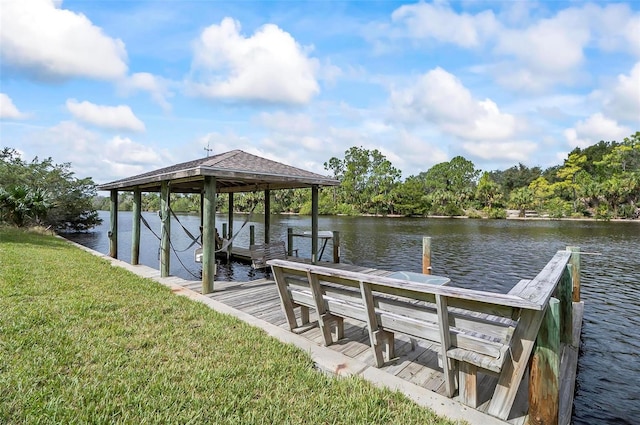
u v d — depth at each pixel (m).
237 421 2.01
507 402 2.12
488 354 2.19
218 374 2.56
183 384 2.40
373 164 64.75
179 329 3.52
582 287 8.84
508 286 9.38
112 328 3.44
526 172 73.00
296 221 36.59
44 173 21.06
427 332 2.51
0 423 1.87
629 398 3.44
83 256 8.66
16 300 4.21
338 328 3.42
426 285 2.39
